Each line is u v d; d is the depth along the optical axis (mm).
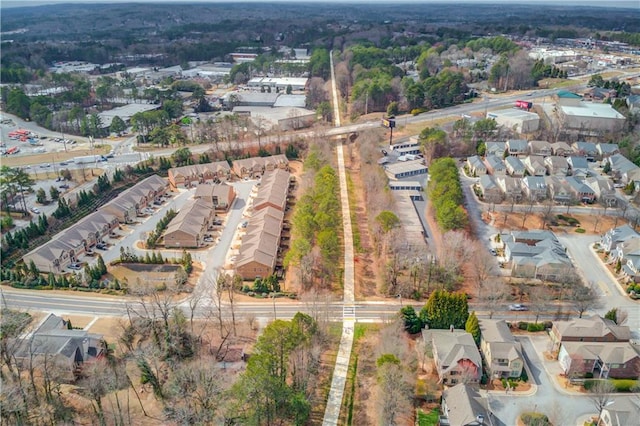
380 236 129625
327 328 99688
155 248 134500
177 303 108938
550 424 78562
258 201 154875
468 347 89000
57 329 93062
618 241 126438
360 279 118938
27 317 94625
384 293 113250
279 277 121062
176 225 136375
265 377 75250
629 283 116125
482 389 86375
